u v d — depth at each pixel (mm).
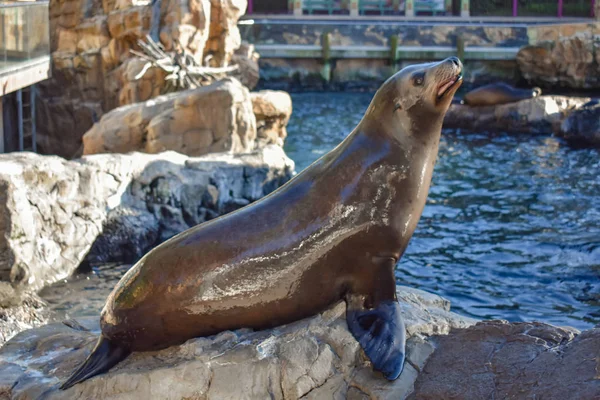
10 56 14977
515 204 15445
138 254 11906
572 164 18797
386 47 34156
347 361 5062
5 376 5395
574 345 4855
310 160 19859
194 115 16094
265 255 5180
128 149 16391
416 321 5441
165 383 4965
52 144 23953
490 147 20906
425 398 4789
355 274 5316
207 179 12914
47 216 10953
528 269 11641
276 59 34031
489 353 5039
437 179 17641
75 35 23672
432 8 40938
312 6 40844
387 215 5250
